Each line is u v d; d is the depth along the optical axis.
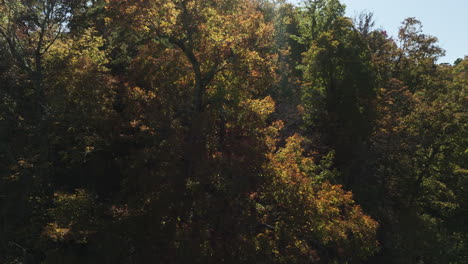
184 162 15.30
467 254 26.72
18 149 19.08
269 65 17.67
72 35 21.30
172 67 17.11
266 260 14.23
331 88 28.48
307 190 15.70
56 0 20.39
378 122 28.14
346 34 28.12
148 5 14.77
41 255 18.97
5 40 21.16
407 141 27.53
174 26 15.56
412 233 23.70
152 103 16.70
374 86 27.42
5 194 18.33
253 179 14.98
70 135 18.64
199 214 14.71
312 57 28.19
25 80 19.81
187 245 13.03
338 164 26.69
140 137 17.53
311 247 17.27
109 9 15.48
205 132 16.14
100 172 18.84
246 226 14.55
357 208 16.83
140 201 14.93
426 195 28.73
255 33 16.48
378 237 23.61
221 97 16.69
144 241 14.23
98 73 16.81
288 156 17.50
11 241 18.23
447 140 26.80
